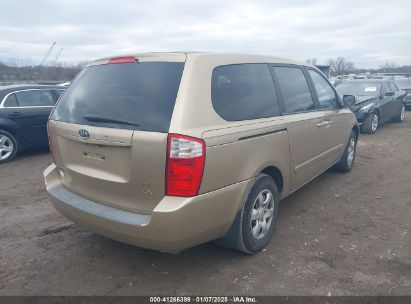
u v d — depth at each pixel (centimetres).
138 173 268
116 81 301
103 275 313
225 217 295
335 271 314
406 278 303
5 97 732
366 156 756
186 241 272
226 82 308
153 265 327
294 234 386
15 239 383
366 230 396
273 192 354
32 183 587
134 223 269
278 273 312
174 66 284
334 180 577
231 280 302
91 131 287
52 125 336
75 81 344
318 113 450
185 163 256
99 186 298
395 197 502
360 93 1138
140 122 268
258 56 369
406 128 1166
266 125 333
